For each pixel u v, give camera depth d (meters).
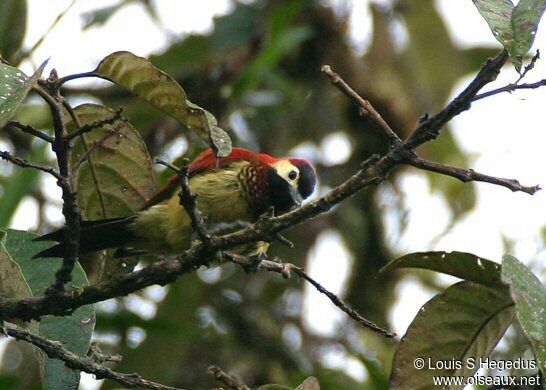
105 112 7.30
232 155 9.70
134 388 7.82
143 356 11.52
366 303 14.09
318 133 14.37
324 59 14.07
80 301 6.58
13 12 10.90
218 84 13.13
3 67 5.87
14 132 13.13
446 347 7.41
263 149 14.17
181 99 6.46
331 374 12.12
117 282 6.55
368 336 12.88
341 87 6.25
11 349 12.39
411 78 14.29
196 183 9.30
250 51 13.21
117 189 7.92
